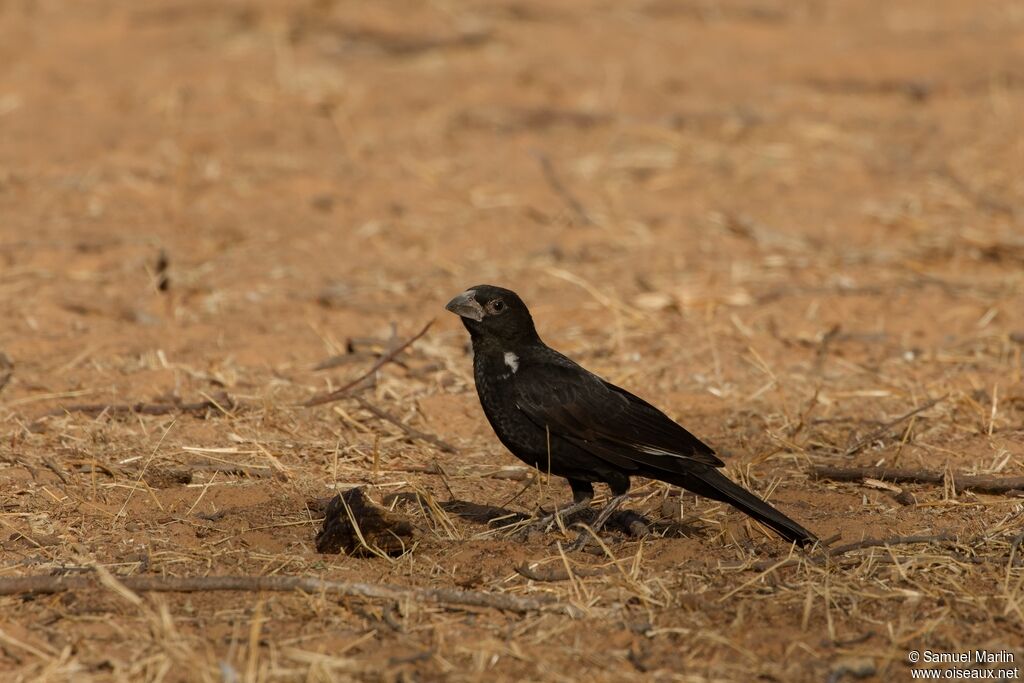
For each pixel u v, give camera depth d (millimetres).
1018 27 37906
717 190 24938
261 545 11234
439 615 9938
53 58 32594
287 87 30375
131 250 20734
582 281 19422
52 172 24469
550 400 11367
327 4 36781
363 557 10992
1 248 20312
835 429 14336
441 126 28250
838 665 9172
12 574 10508
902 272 20422
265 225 22344
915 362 16562
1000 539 11203
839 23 38500
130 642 9469
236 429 14234
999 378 15828
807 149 27312
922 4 41406
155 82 30641
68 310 18031
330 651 9359
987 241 21266
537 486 12953
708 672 9188
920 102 30844
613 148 27234
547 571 10648
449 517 12039
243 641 9477
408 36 34500
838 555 10852
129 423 14297
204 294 19047
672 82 31734
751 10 39281
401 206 23531
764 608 10016
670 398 15406
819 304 18844
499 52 34031
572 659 9367
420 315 18359
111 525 11570
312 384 15695
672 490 12742
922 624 9773
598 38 35844
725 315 18438
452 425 14625
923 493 12484
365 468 13328
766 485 12789
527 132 28172
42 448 13445
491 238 22109
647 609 9992
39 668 9164
